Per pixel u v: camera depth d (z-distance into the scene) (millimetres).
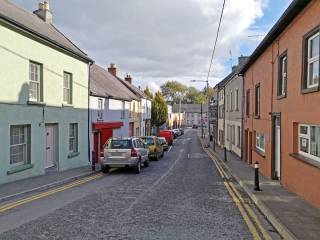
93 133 25125
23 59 15398
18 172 15016
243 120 26375
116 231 7637
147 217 8922
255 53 18781
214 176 17875
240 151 28359
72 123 21188
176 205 10445
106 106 28984
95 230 7707
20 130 15625
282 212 9133
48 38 17219
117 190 13203
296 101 11945
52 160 18875
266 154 16969
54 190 13180
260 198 11000
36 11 24031
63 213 9297
